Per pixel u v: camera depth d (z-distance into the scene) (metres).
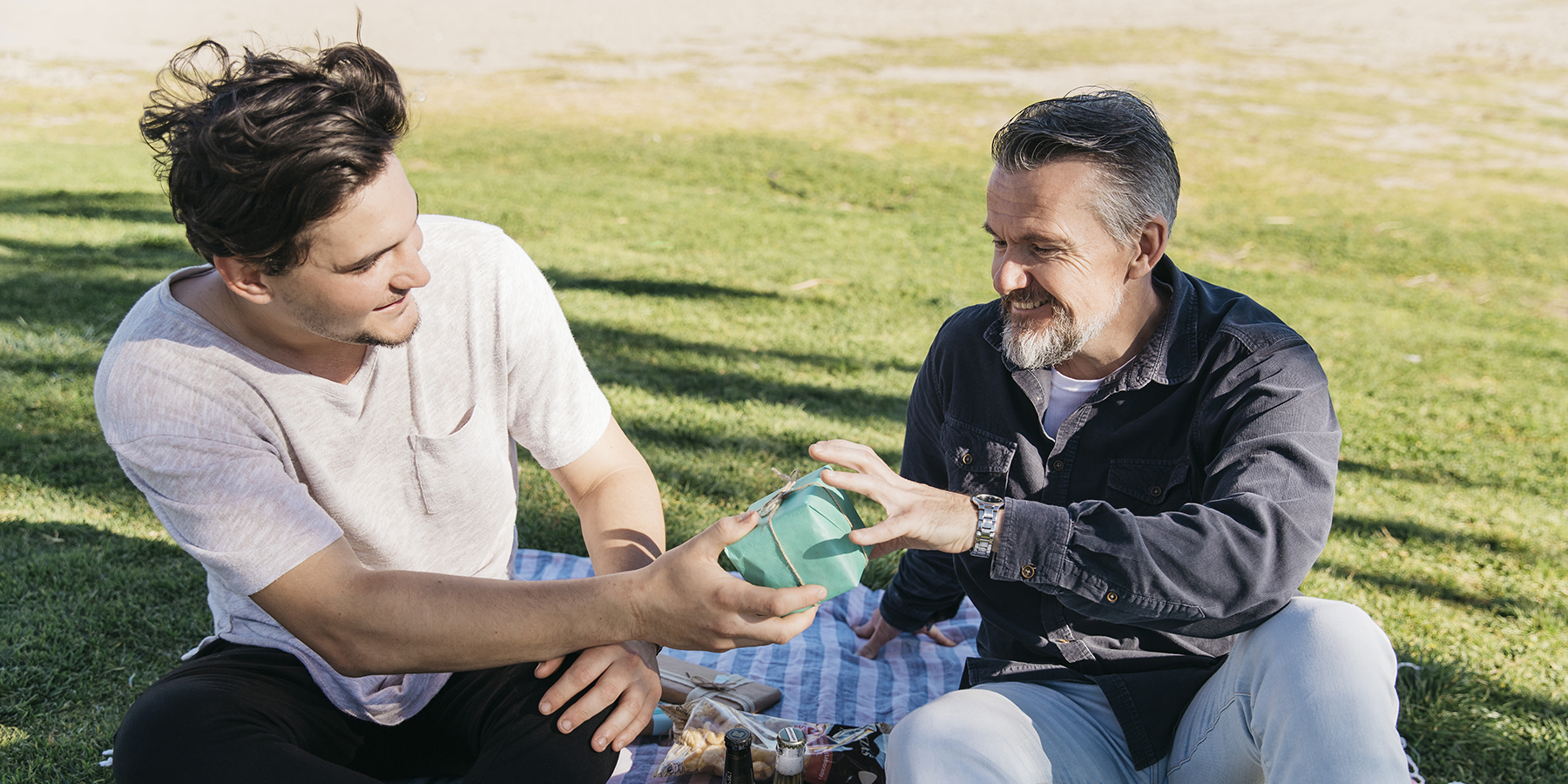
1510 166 17.91
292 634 1.91
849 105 20.27
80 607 3.21
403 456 2.05
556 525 4.06
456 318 2.09
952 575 2.82
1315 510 1.92
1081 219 1.98
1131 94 2.09
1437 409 6.68
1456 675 3.22
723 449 5.00
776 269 9.43
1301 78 25.62
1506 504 5.04
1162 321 2.15
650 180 14.27
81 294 6.94
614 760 1.96
